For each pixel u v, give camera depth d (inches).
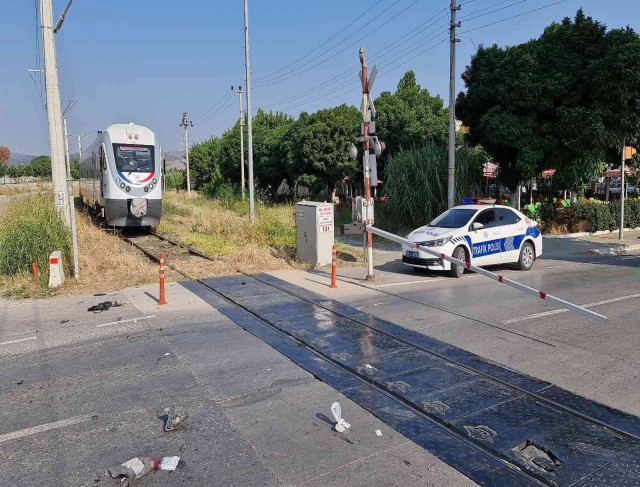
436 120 1083.3
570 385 210.5
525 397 199.0
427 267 451.8
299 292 396.8
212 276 466.9
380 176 1183.6
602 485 141.1
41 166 3240.7
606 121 650.2
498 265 530.9
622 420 179.2
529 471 147.9
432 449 162.2
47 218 479.5
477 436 168.6
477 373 224.4
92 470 154.3
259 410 192.9
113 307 357.1
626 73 604.4
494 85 705.6
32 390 216.2
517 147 693.9
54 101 481.4
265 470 151.6
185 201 1488.7
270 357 251.1
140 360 249.6
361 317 320.8
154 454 162.6
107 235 695.1
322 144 1314.0
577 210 813.2
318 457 158.4
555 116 685.9
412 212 787.4
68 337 290.2
